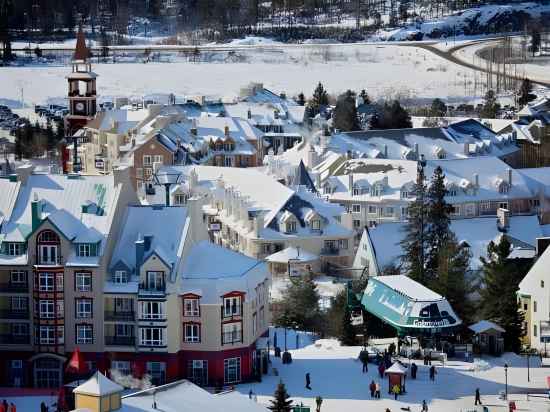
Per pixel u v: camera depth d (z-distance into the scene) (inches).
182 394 7012.8
